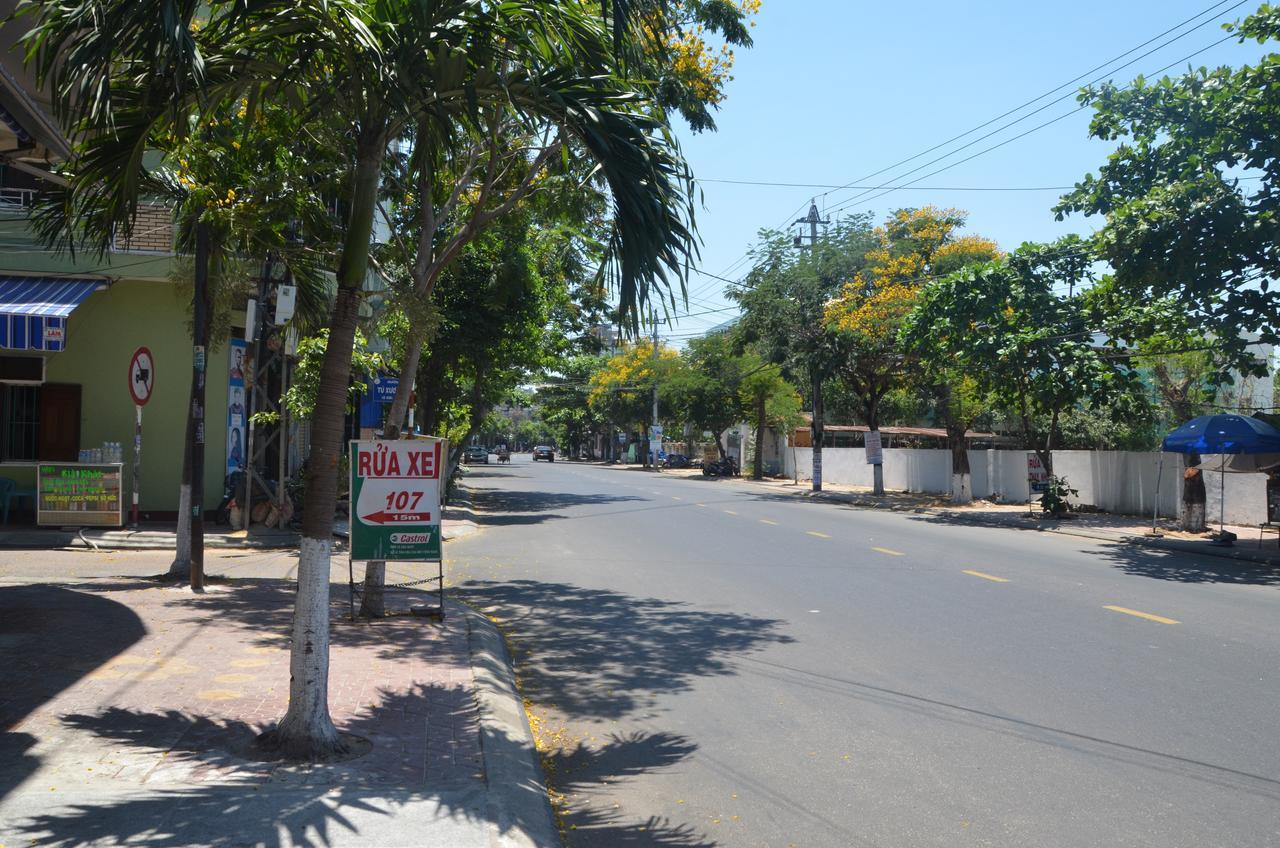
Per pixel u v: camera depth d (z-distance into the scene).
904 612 11.35
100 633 8.54
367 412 23.38
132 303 18.09
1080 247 24.33
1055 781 5.67
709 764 6.04
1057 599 12.34
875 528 23.03
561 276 26.11
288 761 5.36
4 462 16.92
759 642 9.71
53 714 6.10
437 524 9.97
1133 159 18.44
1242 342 17.94
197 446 11.24
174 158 11.16
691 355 62.50
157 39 5.16
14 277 16.92
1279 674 8.30
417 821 4.51
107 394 18.03
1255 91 16.00
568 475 59.03
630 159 5.87
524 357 28.52
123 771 5.08
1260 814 5.15
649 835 4.91
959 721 6.93
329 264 11.58
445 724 6.26
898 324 31.72
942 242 34.88
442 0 5.99
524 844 4.37
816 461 40.91
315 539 5.57
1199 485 22.70
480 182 12.57
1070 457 30.83
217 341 11.80
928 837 4.85
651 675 8.38
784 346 37.28
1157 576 14.98
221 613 9.72
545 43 6.55
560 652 9.34
